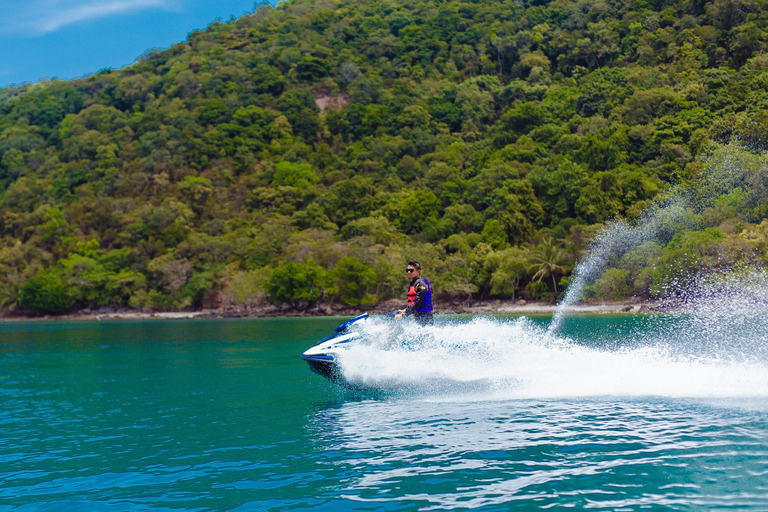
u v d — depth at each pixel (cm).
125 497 483
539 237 7144
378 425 712
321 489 481
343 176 10850
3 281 8919
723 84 8150
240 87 14038
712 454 539
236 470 549
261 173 11219
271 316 7506
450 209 8156
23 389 1207
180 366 1609
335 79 14788
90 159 12350
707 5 10744
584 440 601
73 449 661
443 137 11506
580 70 11950
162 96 14200
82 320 7962
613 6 12988
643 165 7662
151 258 9175
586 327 2594
